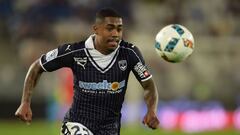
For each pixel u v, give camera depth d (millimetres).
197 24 78875
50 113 63844
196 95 66375
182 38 23297
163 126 62719
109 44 21953
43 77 65688
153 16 80062
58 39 72875
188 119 63594
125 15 77188
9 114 65000
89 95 22562
